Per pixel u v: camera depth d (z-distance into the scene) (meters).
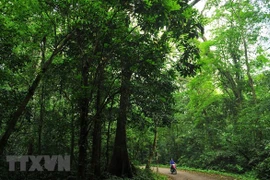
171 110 13.38
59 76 10.74
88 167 12.44
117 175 13.62
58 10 7.55
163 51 8.52
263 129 18.09
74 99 8.91
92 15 7.42
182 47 9.19
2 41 7.34
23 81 11.44
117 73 9.81
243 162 20.38
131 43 8.20
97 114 9.23
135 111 13.12
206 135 27.61
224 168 22.78
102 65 8.73
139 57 8.41
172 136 35.88
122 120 12.66
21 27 7.68
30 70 11.37
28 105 12.39
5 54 7.54
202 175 20.06
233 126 21.47
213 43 20.70
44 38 8.99
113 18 7.72
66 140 13.22
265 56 19.41
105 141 17.77
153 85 9.93
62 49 9.07
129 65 8.63
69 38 8.53
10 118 8.89
